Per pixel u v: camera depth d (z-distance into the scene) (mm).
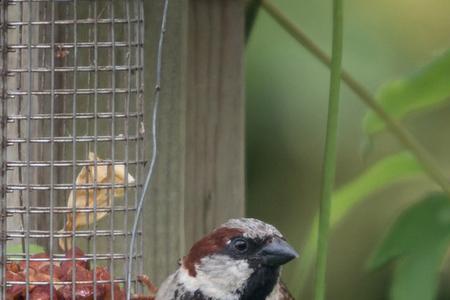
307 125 8688
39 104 7996
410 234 7133
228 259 7535
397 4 8562
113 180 7730
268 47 8656
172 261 8102
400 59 8445
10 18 7969
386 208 9234
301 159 8773
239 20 8258
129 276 6879
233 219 7879
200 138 8250
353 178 8805
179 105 8039
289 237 8859
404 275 7113
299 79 8641
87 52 7996
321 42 8430
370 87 8375
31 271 7621
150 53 8000
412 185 9102
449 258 8852
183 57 8016
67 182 8047
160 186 8055
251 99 8664
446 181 7148
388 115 7188
